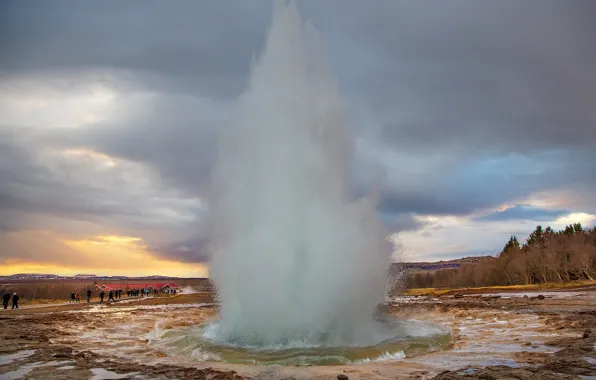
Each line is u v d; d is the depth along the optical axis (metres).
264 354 13.33
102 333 20.41
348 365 12.29
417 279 136.88
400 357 13.55
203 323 23.66
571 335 16.73
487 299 42.59
